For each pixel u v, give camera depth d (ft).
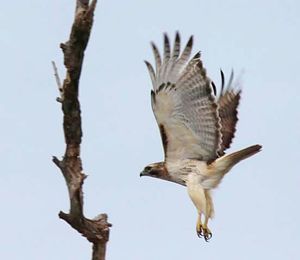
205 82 46.65
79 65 38.19
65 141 40.04
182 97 46.80
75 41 37.81
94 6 37.37
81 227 40.57
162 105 47.16
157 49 46.09
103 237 41.11
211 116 47.26
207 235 47.65
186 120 47.47
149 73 46.24
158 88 46.60
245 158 47.65
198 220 47.83
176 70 46.37
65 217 40.42
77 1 37.70
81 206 39.96
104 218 41.47
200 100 47.01
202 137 47.88
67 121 39.52
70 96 38.88
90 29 37.65
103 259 41.47
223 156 47.80
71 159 39.96
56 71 39.55
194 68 46.34
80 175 39.96
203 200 47.73
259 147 47.26
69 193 39.88
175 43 45.98
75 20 37.47
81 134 39.96
